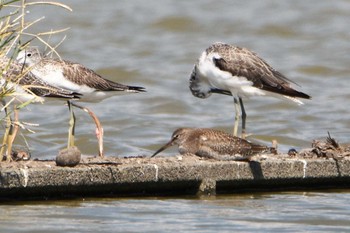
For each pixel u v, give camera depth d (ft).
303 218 40.86
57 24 111.24
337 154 48.06
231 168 45.47
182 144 46.21
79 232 37.63
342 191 47.26
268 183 46.60
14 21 42.60
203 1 125.49
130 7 121.70
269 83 52.90
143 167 43.93
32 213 40.42
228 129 71.51
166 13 118.32
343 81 91.40
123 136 68.95
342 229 38.99
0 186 41.29
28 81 46.62
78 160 43.14
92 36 107.96
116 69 92.79
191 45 105.60
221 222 39.78
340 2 124.06
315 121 75.61
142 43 105.81
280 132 70.44
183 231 38.09
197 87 56.49
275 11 120.26
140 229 38.32
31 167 42.39
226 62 52.75
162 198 44.42
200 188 45.19
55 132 68.54
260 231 38.37
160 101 82.23
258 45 106.42
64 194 43.24
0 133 61.72
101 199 43.65
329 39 108.68
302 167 46.65
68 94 47.34
